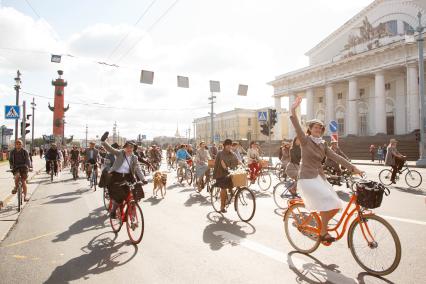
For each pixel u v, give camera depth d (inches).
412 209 313.1
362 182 165.3
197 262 180.7
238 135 3014.3
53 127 2240.4
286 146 478.3
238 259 183.9
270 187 490.9
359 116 1808.6
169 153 1105.4
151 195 433.7
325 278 156.3
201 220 281.9
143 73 640.4
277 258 184.4
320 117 2023.9
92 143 550.0
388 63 1475.1
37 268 176.9
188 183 542.6
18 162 343.9
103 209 343.0
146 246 210.5
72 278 162.7
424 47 1360.7
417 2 1542.8
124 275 165.2
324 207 171.2
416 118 1384.1
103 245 215.6
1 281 160.7
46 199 411.5
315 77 1867.6
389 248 154.9
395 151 496.1
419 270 163.6
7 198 392.5
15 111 641.0
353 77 1643.7
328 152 178.9
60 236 239.3
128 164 236.7
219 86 720.3
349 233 173.0
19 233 249.3
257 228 250.4
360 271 164.2
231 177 281.1
